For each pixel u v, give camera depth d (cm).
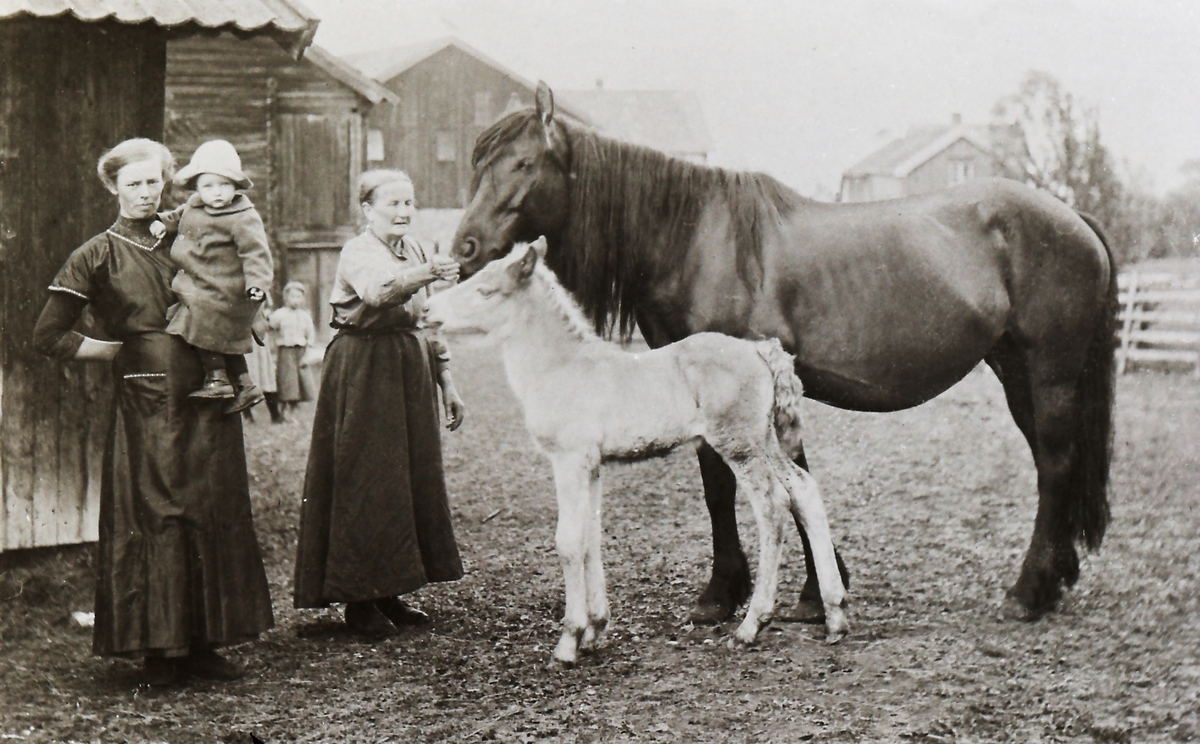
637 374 337
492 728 291
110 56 433
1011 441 683
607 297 381
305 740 289
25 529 430
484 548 499
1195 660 325
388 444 370
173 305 325
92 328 431
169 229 331
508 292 328
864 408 388
